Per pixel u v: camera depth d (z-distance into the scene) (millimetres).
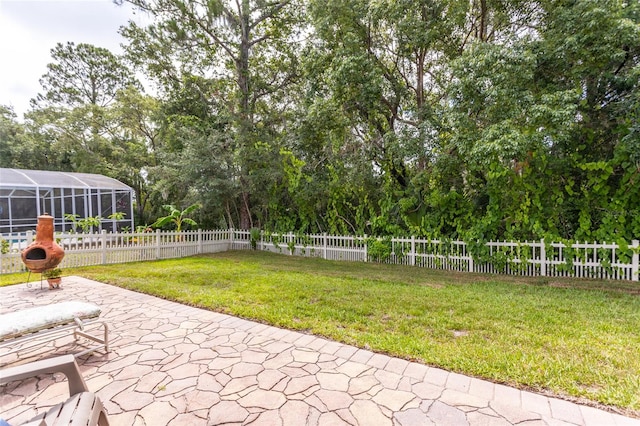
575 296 5426
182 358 3193
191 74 14984
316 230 11398
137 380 2793
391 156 9469
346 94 9484
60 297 5480
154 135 19766
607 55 6215
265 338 3676
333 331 3793
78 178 14828
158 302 5156
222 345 3492
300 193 10883
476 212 8516
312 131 10383
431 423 2178
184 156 11844
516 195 7727
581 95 6895
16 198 12602
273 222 12516
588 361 2959
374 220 9875
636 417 2195
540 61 6871
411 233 9258
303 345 3471
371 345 3408
